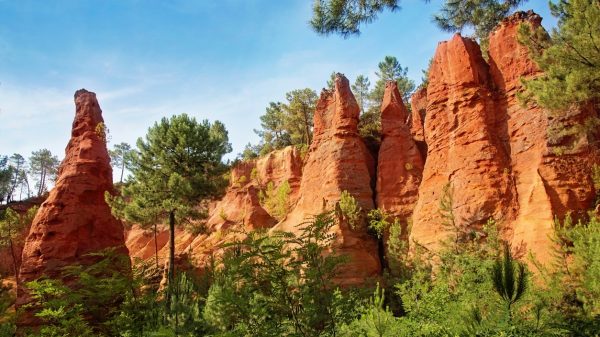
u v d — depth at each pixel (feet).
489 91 93.30
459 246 77.77
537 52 58.34
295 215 136.98
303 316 25.58
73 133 129.39
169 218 110.01
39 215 115.03
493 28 97.60
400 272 93.61
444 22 64.59
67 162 123.65
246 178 209.77
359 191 125.29
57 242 110.01
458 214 85.15
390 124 133.90
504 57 93.09
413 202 120.06
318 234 28.17
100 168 123.34
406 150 129.08
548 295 38.83
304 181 141.28
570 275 49.62
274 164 200.13
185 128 115.55
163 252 183.52
